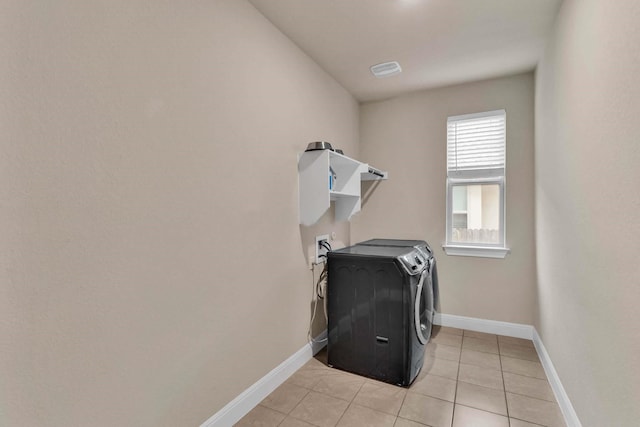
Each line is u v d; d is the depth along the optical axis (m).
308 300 2.45
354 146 3.33
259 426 1.68
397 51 2.36
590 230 1.37
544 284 2.31
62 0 0.99
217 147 1.61
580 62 1.47
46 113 0.96
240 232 1.76
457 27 2.04
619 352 1.10
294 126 2.26
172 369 1.38
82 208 1.05
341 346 2.26
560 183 1.85
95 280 1.09
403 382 2.04
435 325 3.11
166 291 1.35
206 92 1.54
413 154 3.23
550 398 1.91
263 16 1.93
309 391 2.00
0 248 0.87
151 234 1.28
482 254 2.92
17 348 0.91
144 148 1.25
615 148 1.11
